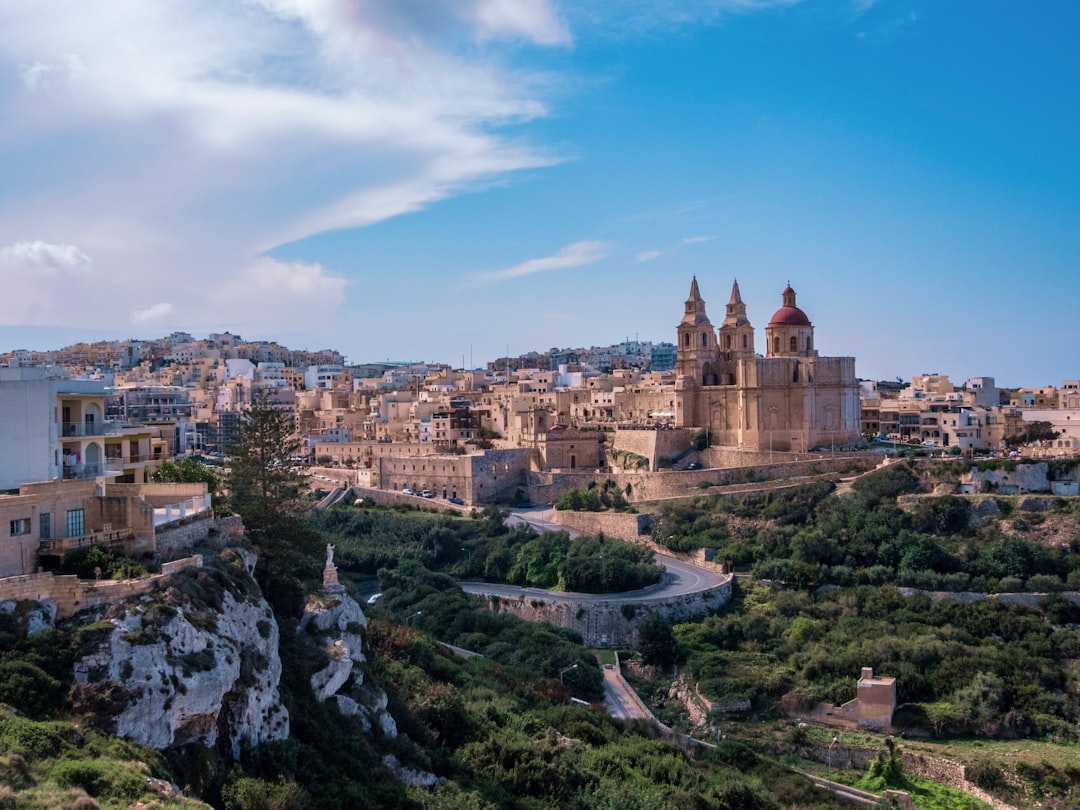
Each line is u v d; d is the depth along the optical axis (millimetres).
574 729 118812
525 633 161000
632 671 162625
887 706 139750
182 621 68562
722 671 153750
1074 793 120312
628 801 95375
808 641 160375
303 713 81312
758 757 129000
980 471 197000
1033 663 147250
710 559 197750
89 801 53688
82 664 63500
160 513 83188
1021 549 172750
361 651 98000
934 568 176375
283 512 102625
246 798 65688
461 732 102562
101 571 72812
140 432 110812
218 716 70625
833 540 186875
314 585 101125
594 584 188250
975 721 138000
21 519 72250
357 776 78750
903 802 119250
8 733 57531
